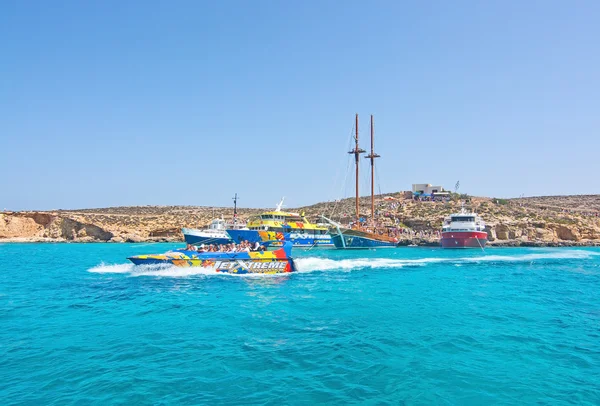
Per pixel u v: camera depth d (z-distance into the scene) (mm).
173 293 23516
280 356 12406
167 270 31297
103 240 107438
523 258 52469
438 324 16469
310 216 122062
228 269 31750
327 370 11273
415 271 36688
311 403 9234
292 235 75250
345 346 13406
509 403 9312
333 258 51781
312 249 75125
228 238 65500
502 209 115875
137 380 10453
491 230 90188
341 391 9898
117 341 13875
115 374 10844
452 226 76750
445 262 45781
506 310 19422
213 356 12359
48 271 35219
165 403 9188
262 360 12039
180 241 105688
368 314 18266
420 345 13578
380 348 13234
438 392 9875
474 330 15531
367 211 118750
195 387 10055
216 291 24297
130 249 75062
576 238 90938
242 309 19172
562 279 31719
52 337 14328
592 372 11258
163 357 12242
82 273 32906
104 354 12484
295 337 14469
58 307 19500
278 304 20500
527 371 11289
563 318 17781
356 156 93500
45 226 114625
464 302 21406
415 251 68688
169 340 14031
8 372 10953
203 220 125688
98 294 23078
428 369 11383
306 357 12328
